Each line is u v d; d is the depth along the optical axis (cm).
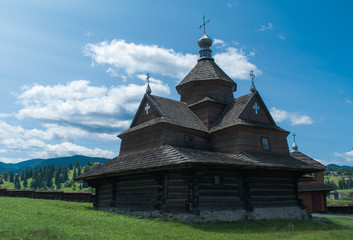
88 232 1073
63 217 1371
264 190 1967
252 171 1830
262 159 1905
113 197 2142
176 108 2289
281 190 2081
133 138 2264
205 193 1678
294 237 1266
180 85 2575
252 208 1812
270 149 2120
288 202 2097
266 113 2261
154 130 2061
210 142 2188
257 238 1218
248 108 2148
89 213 1686
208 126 2244
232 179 1838
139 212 1859
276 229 1505
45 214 1426
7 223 1073
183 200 1628
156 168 1634
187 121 2170
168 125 1992
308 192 3394
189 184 1598
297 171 2142
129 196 2009
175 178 1702
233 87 2644
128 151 2281
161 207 1705
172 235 1173
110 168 2117
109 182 2222
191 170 1600
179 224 1438
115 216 1633
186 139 2072
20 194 3272
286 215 2023
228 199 1762
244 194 1845
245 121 2041
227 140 2053
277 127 2241
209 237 1191
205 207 1645
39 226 1065
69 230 1062
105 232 1119
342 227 1798
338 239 1237
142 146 2139
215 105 2341
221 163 1570
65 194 3219
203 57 2778
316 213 3222
